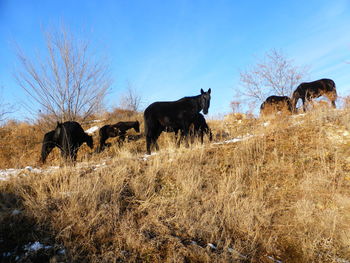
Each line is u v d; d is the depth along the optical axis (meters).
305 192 4.62
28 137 10.42
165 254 3.20
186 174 5.23
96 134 11.00
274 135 7.20
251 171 5.55
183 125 7.66
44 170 5.93
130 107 17.53
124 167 5.35
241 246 3.45
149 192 4.70
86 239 3.31
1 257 2.98
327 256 3.30
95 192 4.25
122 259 3.06
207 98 7.43
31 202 3.94
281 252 3.41
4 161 8.12
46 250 3.09
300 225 3.86
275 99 10.44
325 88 10.23
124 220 3.76
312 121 7.50
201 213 4.12
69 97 10.96
